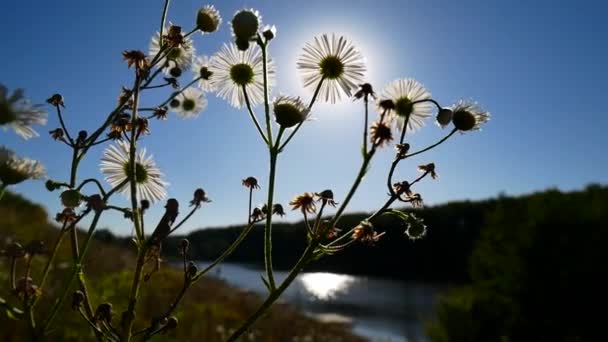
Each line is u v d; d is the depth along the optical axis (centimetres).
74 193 9
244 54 13
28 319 9
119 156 12
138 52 10
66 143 10
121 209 9
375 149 9
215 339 48
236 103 13
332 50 13
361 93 10
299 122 11
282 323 81
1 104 9
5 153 10
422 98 12
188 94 13
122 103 11
